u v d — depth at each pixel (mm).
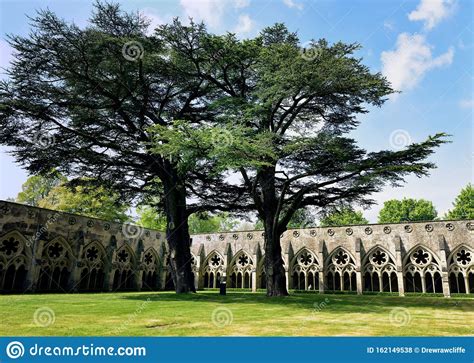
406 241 35250
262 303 17031
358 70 19062
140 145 23484
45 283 29031
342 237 37844
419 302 20000
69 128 21688
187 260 25891
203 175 25891
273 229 22688
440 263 32844
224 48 20938
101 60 21000
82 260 31172
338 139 20125
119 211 45844
